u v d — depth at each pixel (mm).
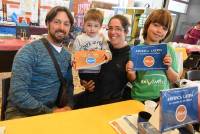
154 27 1624
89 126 1127
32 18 4379
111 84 1782
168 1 6609
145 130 1019
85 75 1812
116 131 1106
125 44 1833
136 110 1371
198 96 1029
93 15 2059
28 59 1453
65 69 1664
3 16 4039
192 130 1038
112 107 1386
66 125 1111
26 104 1427
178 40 6703
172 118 947
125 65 1763
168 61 1463
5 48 2920
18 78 1426
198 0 7285
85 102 1875
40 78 1529
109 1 5418
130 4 5875
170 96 938
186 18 7582
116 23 1747
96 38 2045
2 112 1490
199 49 4023
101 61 1610
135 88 1728
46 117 1168
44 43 1560
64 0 4691
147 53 1464
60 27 1589
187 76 2137
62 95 1652
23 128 1042
